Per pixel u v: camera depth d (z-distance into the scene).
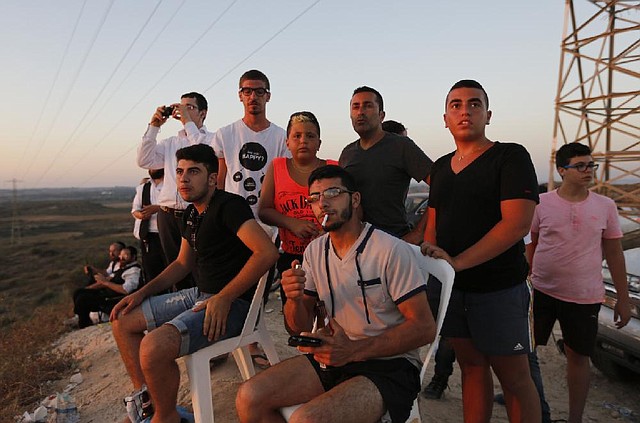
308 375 2.29
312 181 2.31
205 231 3.01
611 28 13.31
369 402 2.09
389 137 3.37
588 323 3.12
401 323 2.26
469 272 2.48
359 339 2.28
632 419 3.49
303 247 3.57
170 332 2.66
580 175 3.10
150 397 2.97
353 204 2.30
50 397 4.45
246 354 3.24
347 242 2.33
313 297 2.45
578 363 3.18
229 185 4.11
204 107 4.86
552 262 3.21
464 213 2.47
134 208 5.96
